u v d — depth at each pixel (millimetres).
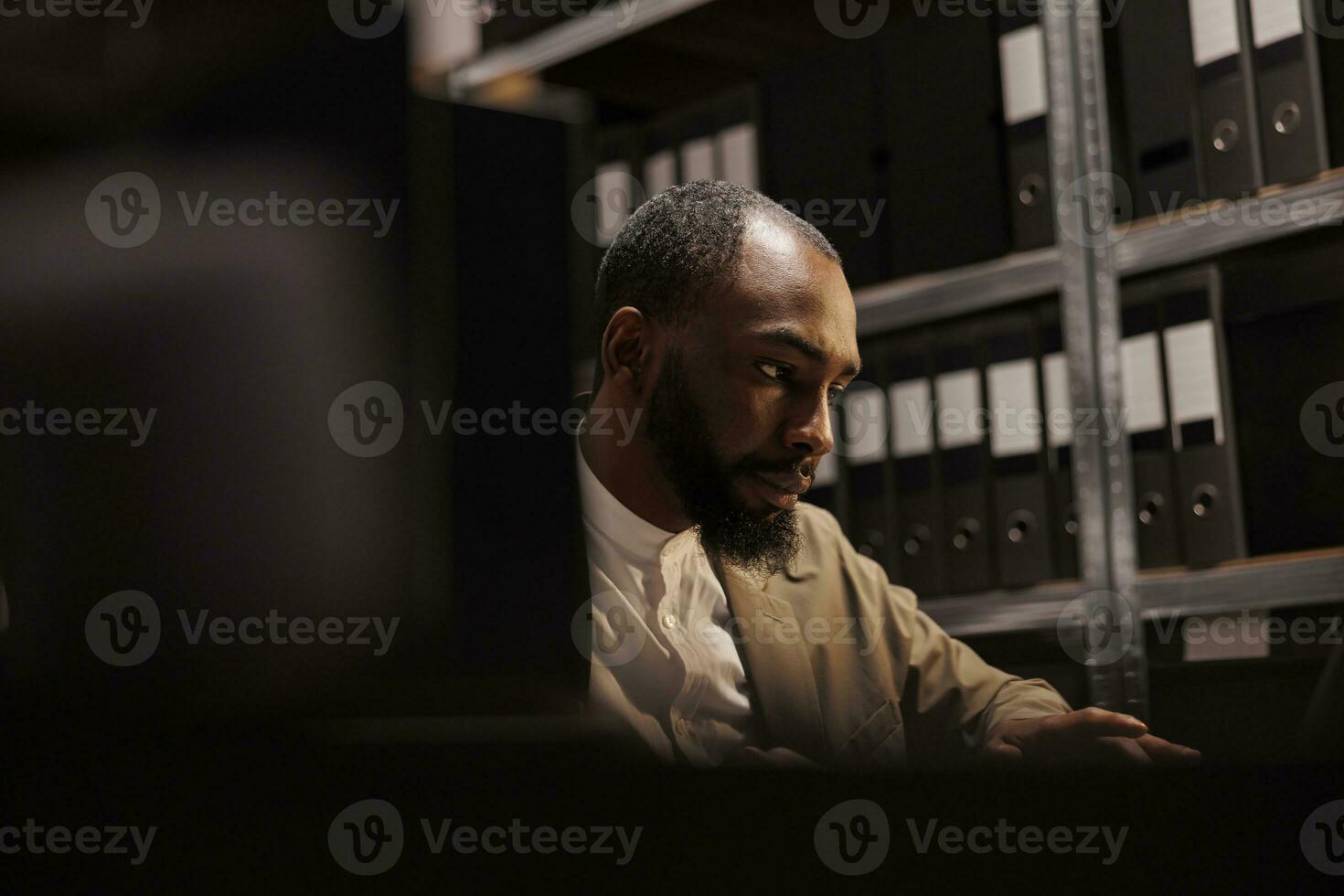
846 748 1172
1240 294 1468
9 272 320
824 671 1200
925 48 1716
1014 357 1657
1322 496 1410
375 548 305
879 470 1762
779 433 998
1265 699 1577
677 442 1013
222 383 309
